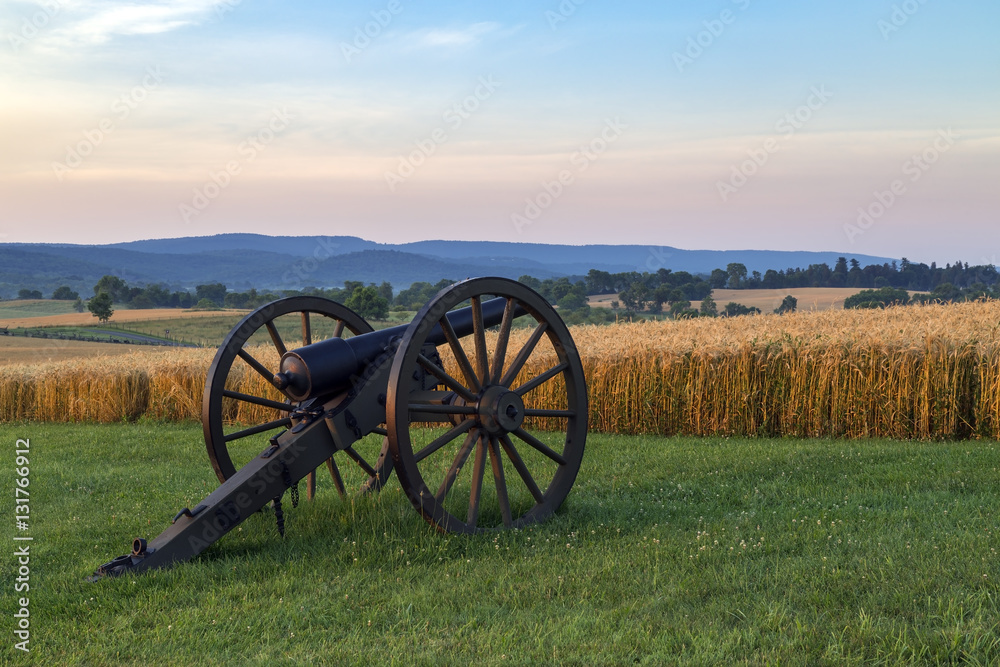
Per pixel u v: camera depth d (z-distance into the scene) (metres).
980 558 4.43
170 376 16.66
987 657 3.19
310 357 5.52
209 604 4.30
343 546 5.27
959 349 10.52
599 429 12.90
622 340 13.76
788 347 11.70
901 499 6.34
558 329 6.18
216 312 82.62
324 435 5.61
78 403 17.53
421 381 6.23
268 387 15.65
